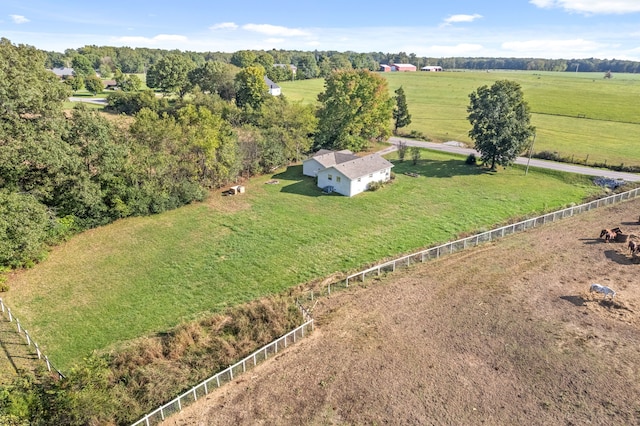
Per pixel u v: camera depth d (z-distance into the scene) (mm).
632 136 75875
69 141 35719
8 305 26891
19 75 33156
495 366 20641
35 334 24156
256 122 68875
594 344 21984
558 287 27547
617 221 37969
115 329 24734
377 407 18297
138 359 21188
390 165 51781
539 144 70625
